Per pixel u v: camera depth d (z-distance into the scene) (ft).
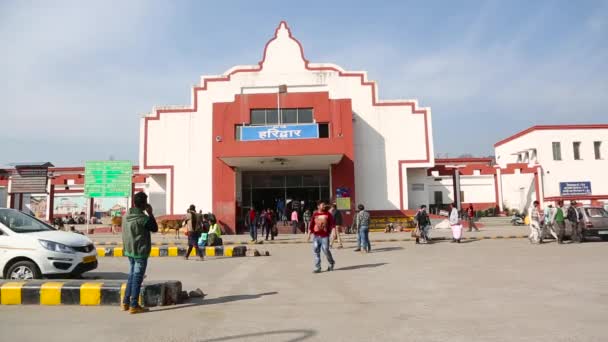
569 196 143.74
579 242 63.16
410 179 102.17
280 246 66.39
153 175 100.63
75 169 171.22
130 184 90.53
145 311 24.47
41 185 103.71
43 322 22.27
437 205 162.09
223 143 85.97
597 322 20.40
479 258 46.06
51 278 33.06
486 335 18.76
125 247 24.58
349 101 94.38
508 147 168.35
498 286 29.94
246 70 100.07
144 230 24.73
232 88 99.66
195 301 27.25
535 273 35.14
